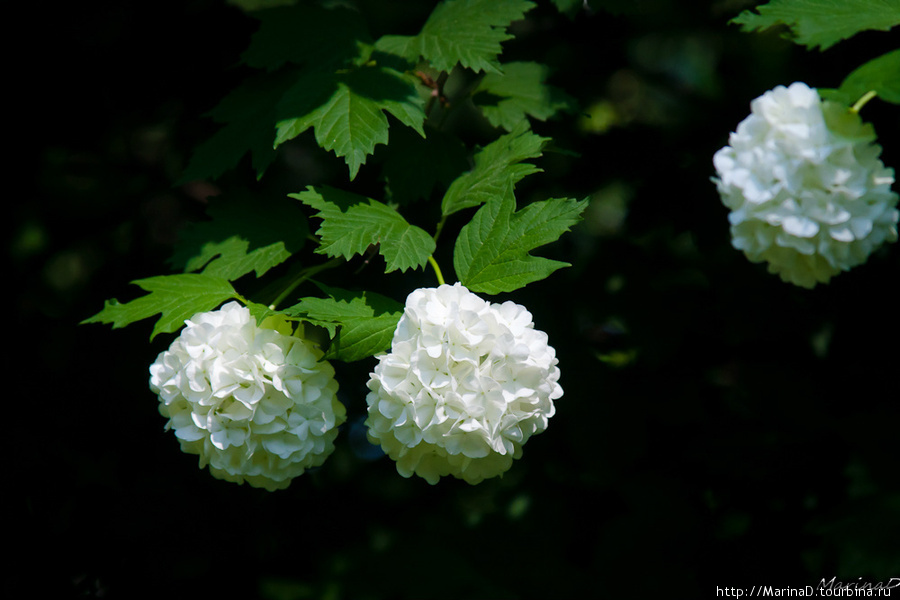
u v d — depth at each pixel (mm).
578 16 3465
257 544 3236
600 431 3291
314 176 3791
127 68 3262
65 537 3143
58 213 3557
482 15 2461
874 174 1817
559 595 3451
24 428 3180
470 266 2059
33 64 3211
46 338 3322
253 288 2854
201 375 1948
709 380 3473
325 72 2375
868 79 1877
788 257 1924
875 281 3104
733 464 3227
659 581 3338
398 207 2742
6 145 3336
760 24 2211
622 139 3281
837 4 2178
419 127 2246
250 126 2531
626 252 3523
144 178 3590
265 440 1982
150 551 3166
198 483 3191
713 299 3420
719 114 3396
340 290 2080
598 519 3541
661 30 3871
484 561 3646
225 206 2547
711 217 3211
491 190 2195
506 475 3684
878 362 3195
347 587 3811
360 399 3285
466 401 1773
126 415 3211
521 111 2715
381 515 3648
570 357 3342
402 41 2512
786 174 1793
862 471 3158
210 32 3238
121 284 3398
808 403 3227
